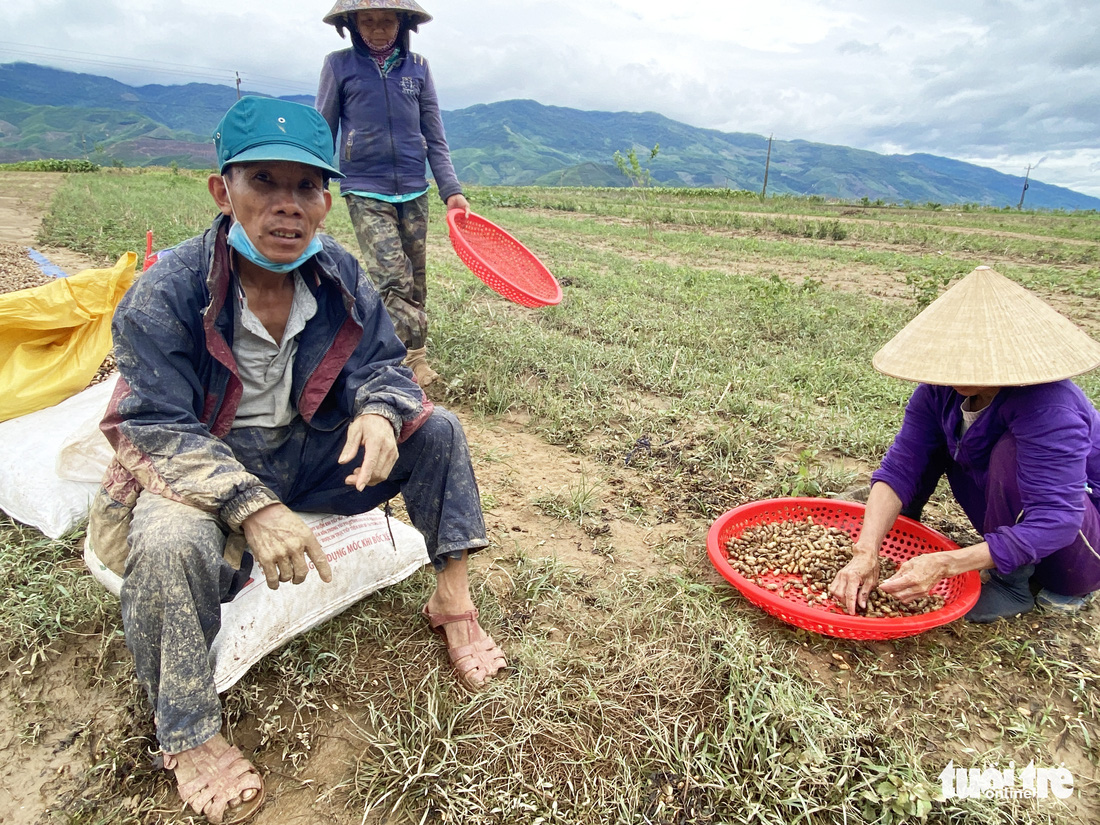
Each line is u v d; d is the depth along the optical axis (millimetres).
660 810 1802
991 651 2350
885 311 7156
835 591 2420
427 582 2555
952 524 3105
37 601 2334
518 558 2758
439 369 4637
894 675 2236
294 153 1622
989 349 2143
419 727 1919
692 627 2340
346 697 2104
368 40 3936
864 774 1867
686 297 7195
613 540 2943
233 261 1797
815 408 4363
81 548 2666
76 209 12469
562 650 2264
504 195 24766
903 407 4340
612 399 4363
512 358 4758
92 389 3191
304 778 1879
